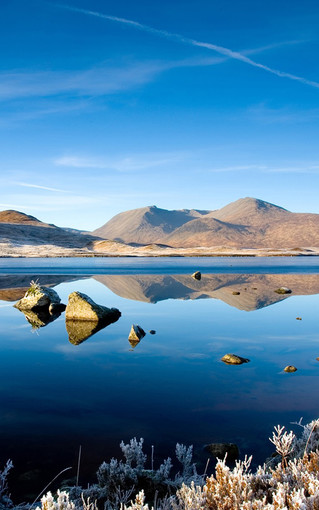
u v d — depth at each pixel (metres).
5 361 12.39
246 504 3.54
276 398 9.08
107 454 6.57
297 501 3.29
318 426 5.55
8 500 5.12
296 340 15.10
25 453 6.61
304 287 36.16
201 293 31.59
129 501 4.97
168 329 17.36
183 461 5.82
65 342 15.08
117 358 12.67
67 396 9.30
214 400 8.98
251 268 71.56
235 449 6.63
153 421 7.89
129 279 45.84
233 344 14.51
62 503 3.74
